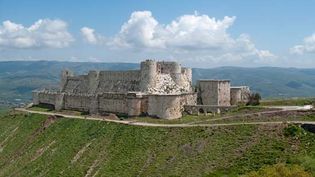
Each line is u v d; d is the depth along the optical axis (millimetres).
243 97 169375
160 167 110938
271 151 101375
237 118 131625
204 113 152125
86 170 125750
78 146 142000
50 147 150875
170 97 147000
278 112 129375
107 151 131000
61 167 133500
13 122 191375
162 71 171000
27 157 151375
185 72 176125
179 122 138875
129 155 123688
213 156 107125
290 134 107688
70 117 168500
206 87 164250
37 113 189125
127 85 176250
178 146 118188
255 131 112938
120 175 114938
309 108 131125
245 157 101875
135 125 138750
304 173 79375
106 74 187750
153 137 128000
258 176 82188
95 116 166375
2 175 146250
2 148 171000
